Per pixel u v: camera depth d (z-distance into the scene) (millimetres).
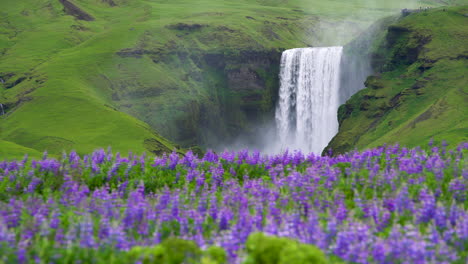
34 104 154625
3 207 20812
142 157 31641
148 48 197500
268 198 21969
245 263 13781
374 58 160500
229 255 14922
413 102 128625
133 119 146500
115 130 135125
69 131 134625
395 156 29766
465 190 22703
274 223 17109
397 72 148750
